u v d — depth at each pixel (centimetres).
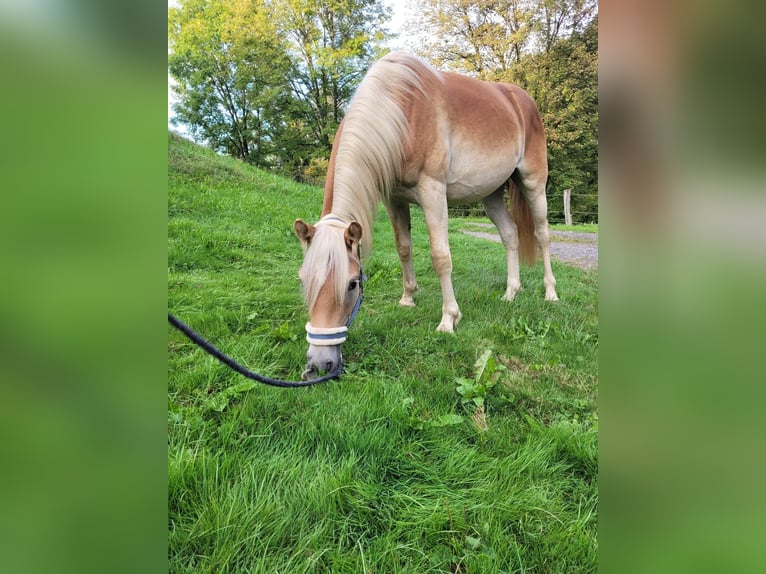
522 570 114
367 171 249
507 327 299
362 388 205
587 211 1469
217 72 1736
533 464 153
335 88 1809
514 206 405
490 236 954
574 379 229
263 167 1883
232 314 294
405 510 135
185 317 284
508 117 333
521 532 126
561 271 533
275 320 301
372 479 148
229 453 155
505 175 344
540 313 332
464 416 193
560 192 1520
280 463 150
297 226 209
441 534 126
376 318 306
